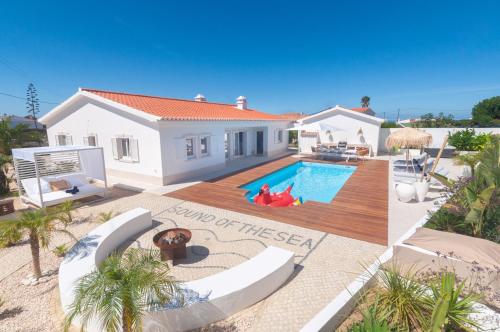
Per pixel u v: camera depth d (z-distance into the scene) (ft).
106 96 49.62
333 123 80.12
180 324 13.61
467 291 13.60
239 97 91.76
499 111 130.31
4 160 40.16
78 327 14.02
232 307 14.78
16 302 16.12
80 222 28.58
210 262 20.54
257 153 81.35
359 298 14.62
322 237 24.56
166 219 29.25
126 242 23.80
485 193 18.83
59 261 20.72
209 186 43.57
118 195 38.63
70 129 55.57
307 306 15.44
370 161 66.80
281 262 17.51
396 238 24.20
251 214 30.60
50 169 40.11
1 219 29.45
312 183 52.31
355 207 32.68
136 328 10.59
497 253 14.57
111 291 10.62
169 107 55.16
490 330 11.55
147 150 44.34
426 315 12.39
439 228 22.38
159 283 11.79
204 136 51.90
